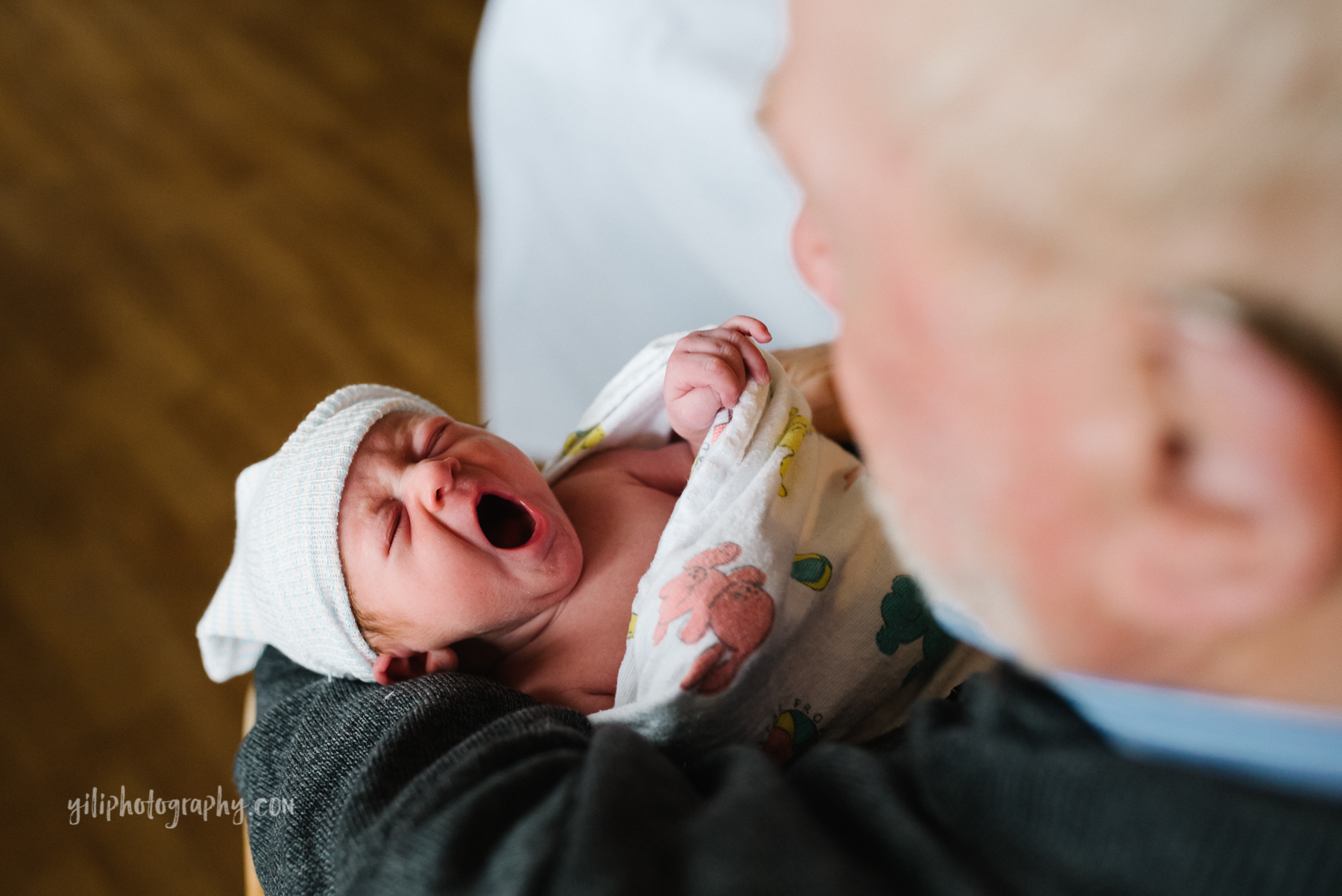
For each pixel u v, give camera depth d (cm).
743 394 73
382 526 81
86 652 156
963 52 24
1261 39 21
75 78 240
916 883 33
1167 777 29
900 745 50
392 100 230
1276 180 22
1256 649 27
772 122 32
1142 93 22
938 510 30
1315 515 23
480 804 42
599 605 85
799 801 37
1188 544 24
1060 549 27
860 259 29
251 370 187
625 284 123
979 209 25
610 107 116
